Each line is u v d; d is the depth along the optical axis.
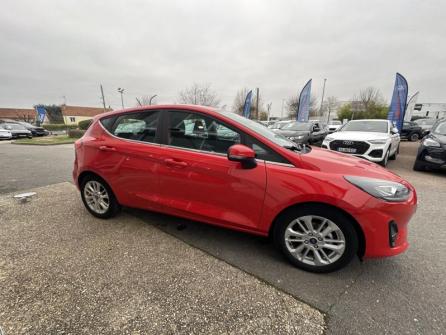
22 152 10.92
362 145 6.66
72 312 1.85
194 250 2.68
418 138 18.50
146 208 3.03
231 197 2.47
